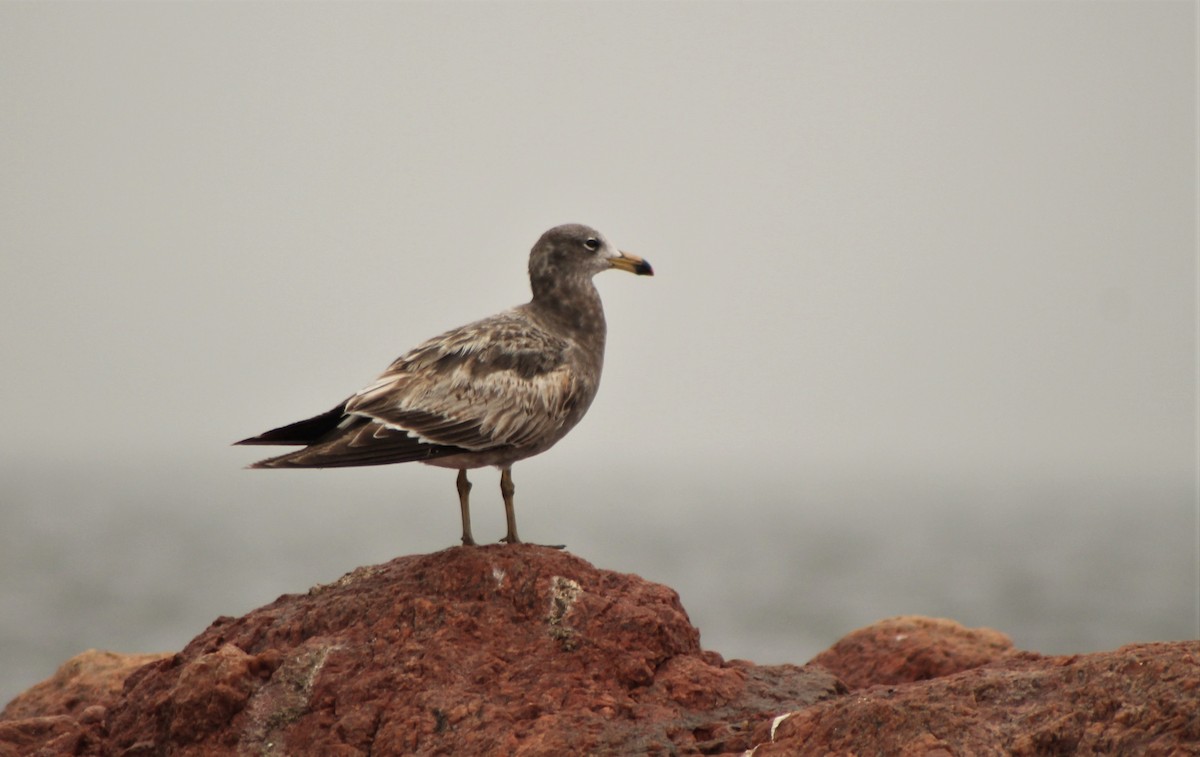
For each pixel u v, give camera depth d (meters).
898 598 77.44
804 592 79.44
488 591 12.02
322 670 11.35
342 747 10.66
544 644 11.55
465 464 13.95
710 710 11.02
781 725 9.87
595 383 15.04
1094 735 8.65
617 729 10.34
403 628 11.69
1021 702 9.23
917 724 9.14
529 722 10.51
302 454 13.02
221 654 11.33
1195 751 8.18
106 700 14.27
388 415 13.32
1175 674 8.77
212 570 85.44
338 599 12.27
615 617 11.65
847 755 9.19
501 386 13.80
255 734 11.02
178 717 11.11
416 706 10.84
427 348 14.04
